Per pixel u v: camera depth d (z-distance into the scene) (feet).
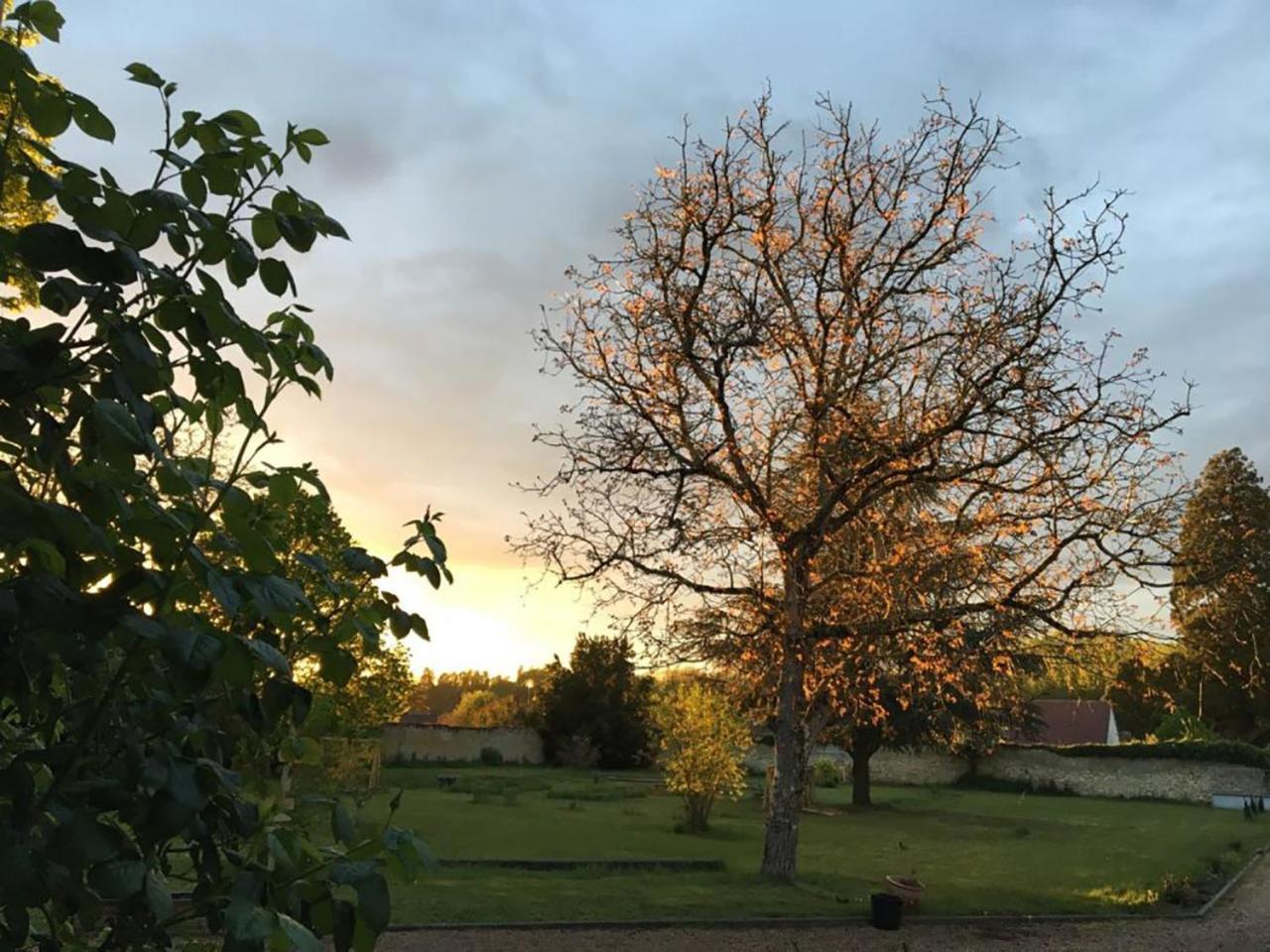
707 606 56.59
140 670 5.78
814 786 123.34
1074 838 86.74
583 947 38.40
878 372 53.57
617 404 54.03
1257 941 45.98
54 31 6.55
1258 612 52.85
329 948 24.04
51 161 6.06
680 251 52.42
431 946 37.27
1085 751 148.46
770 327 51.67
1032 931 46.80
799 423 55.21
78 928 7.06
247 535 6.23
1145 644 52.95
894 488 51.93
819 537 53.52
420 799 98.94
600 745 180.34
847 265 54.60
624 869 56.24
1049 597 51.75
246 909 5.18
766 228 53.06
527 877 51.75
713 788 80.43
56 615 4.96
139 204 5.92
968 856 72.69
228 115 6.53
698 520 54.95
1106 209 45.57
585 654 184.44
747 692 61.98
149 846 5.60
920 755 162.30
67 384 5.83
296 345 7.27
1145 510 49.57
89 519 5.75
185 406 7.03
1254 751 137.49
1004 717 92.43
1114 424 46.34
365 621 7.53
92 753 6.08
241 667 5.53
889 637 51.96
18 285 7.18
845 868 63.72
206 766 5.74
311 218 6.63
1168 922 50.16
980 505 52.39
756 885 52.39
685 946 39.55
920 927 46.39
